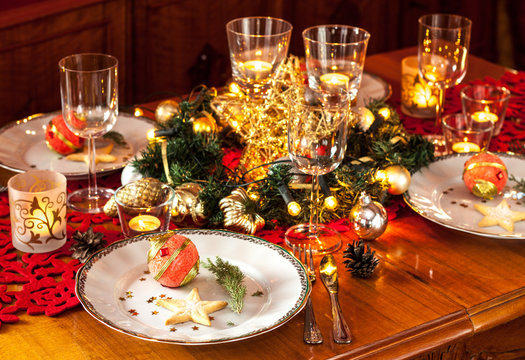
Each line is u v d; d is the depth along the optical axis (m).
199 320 1.43
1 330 1.43
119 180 1.76
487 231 1.61
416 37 3.80
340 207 1.67
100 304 1.44
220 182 1.66
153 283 1.50
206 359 1.40
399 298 1.50
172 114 1.83
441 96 1.92
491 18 3.95
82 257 1.55
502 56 4.02
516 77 2.16
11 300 1.48
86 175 1.73
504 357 1.66
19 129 1.88
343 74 1.75
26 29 2.66
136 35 3.01
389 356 1.42
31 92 2.78
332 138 1.52
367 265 1.53
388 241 1.62
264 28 1.74
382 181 1.66
